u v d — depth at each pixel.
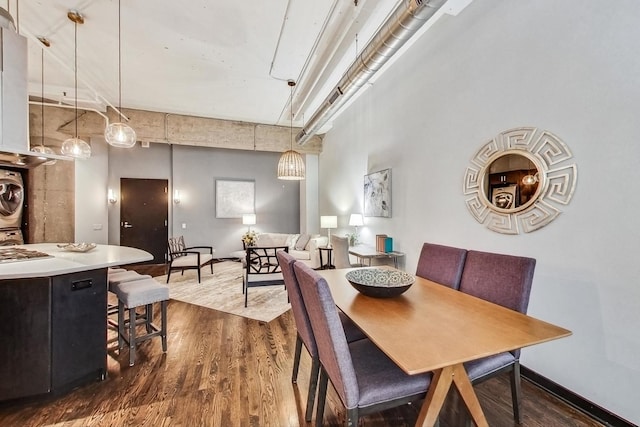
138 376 2.14
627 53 1.61
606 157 1.70
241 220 7.22
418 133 3.33
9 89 1.97
